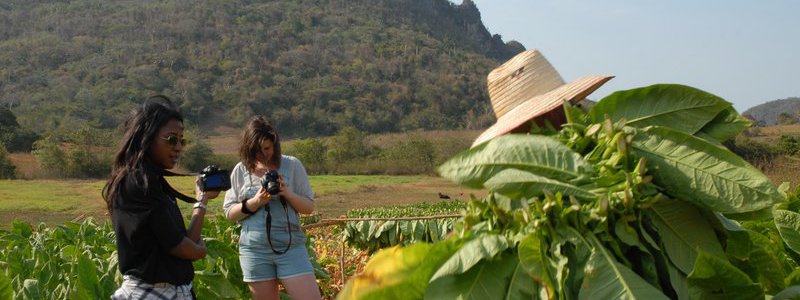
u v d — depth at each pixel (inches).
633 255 88.6
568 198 90.9
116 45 6107.3
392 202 1648.6
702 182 88.1
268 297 209.3
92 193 1737.2
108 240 288.0
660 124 99.6
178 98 5036.9
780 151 1173.1
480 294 85.4
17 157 2709.2
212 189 175.3
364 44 6934.1
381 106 5462.6
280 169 212.5
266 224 205.6
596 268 83.8
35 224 1164.5
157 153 152.8
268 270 207.9
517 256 87.4
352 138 3016.7
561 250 87.0
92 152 2417.6
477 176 94.4
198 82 5374.0
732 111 100.3
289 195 206.5
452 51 7357.3
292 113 5054.1
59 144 2556.6
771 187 84.1
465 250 86.3
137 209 148.4
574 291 85.0
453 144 2920.8
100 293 184.2
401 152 2891.2
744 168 86.6
